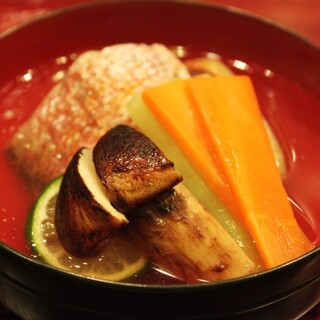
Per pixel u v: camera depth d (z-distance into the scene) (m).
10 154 0.23
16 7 0.31
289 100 0.25
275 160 0.22
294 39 0.25
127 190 0.18
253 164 0.21
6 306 0.19
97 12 0.26
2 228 0.21
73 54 0.27
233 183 0.20
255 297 0.17
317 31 0.30
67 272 0.16
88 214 0.18
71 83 0.24
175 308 0.17
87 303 0.17
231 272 0.19
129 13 0.26
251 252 0.19
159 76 0.24
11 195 0.22
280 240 0.19
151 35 0.27
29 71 0.26
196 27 0.27
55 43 0.26
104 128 0.23
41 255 0.19
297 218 0.21
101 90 0.24
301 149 0.23
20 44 0.25
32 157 0.23
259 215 0.20
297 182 0.22
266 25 0.25
